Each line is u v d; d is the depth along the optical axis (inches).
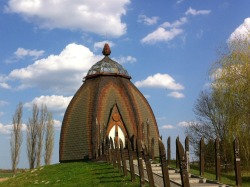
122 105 2294.5
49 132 3011.8
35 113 2994.6
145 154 880.3
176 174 1135.0
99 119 2217.0
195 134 2340.1
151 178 863.7
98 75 2395.4
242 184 965.2
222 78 1332.4
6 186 1528.1
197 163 2063.2
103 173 1296.8
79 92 2391.7
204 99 2918.3
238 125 1270.9
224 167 1667.1
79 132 2258.9
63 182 1272.1
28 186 1365.7
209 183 974.4
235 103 1286.9
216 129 2102.6
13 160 2842.0
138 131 2249.0
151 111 2421.3
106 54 2529.5
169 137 1521.9
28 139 2933.1
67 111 2372.0
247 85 1268.5
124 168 1159.0
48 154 2972.4
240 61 1317.7
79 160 2207.2
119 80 2396.7
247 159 1325.0
